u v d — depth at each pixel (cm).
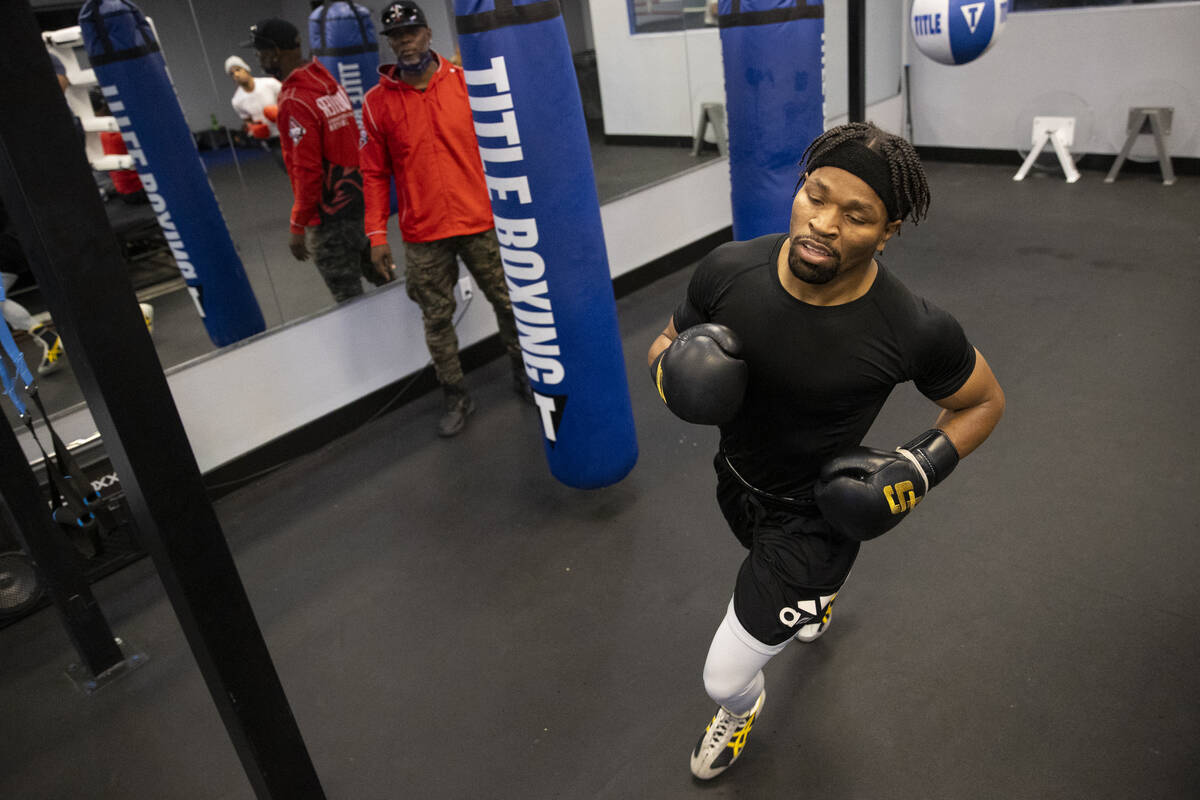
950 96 596
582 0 414
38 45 111
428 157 304
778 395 138
